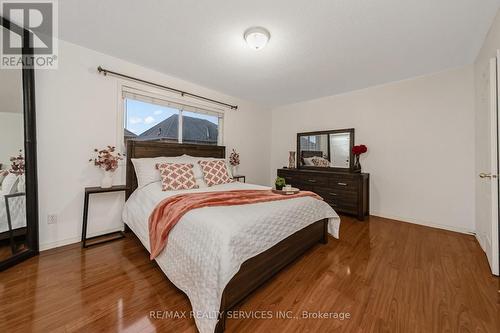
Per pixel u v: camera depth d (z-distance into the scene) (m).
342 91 3.72
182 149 3.14
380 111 3.39
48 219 2.11
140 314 1.29
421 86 3.00
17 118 1.88
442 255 2.09
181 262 1.40
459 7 1.62
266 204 1.82
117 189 2.36
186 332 1.17
